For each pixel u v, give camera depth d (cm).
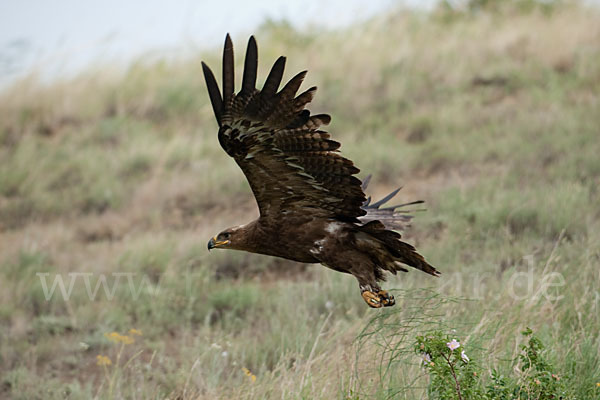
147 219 2973
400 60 4078
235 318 2106
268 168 1218
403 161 3119
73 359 1983
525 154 2962
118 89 4091
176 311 2200
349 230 1284
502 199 2523
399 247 1258
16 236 2958
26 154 3578
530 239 2239
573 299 1614
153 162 3469
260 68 4069
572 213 2316
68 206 3177
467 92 3769
